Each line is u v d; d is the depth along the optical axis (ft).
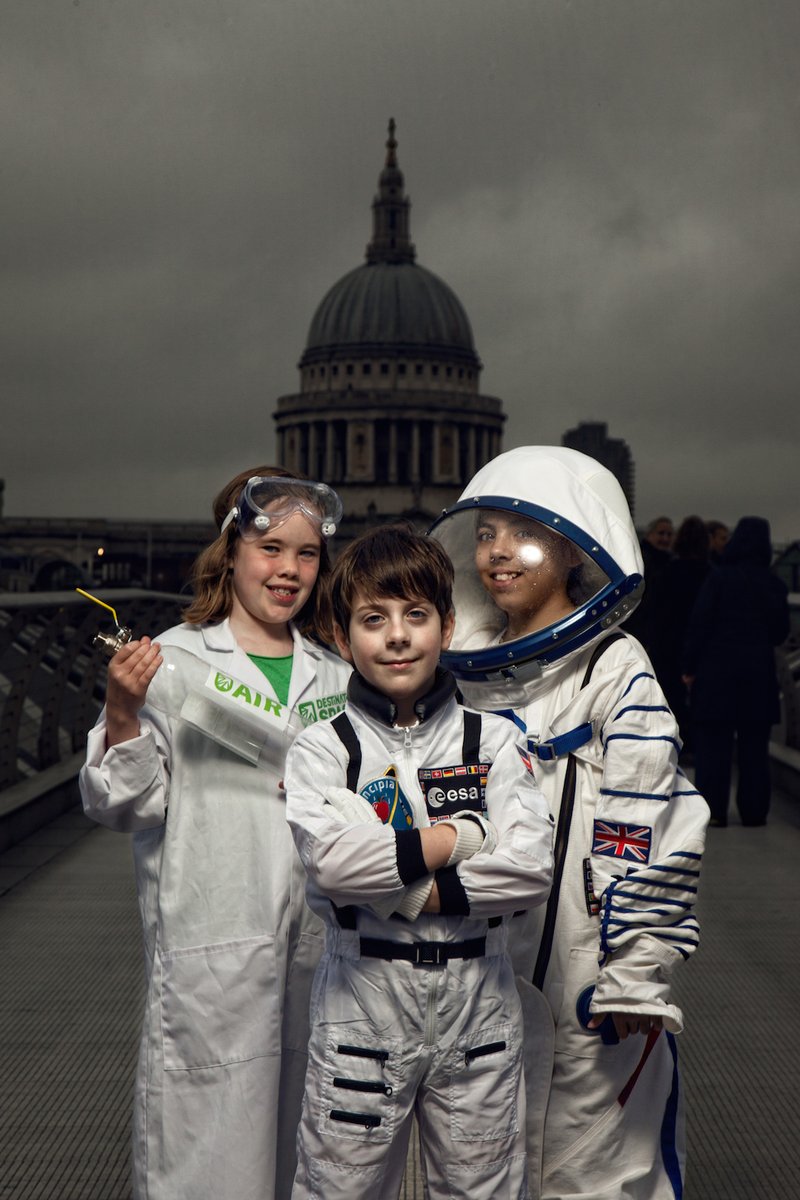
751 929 20.53
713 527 42.80
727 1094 13.82
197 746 9.54
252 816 9.46
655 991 8.64
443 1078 7.97
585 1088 9.11
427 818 8.21
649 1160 9.30
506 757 8.43
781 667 36.55
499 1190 8.04
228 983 9.23
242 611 10.03
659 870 8.80
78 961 18.45
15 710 28.50
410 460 428.15
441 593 8.27
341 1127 7.92
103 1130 12.80
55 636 29.48
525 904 7.87
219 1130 9.14
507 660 9.37
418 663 8.21
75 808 31.48
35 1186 11.62
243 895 9.36
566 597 9.72
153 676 9.11
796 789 33.45
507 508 9.63
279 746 9.52
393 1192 8.18
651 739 9.07
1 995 16.93
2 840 25.68
